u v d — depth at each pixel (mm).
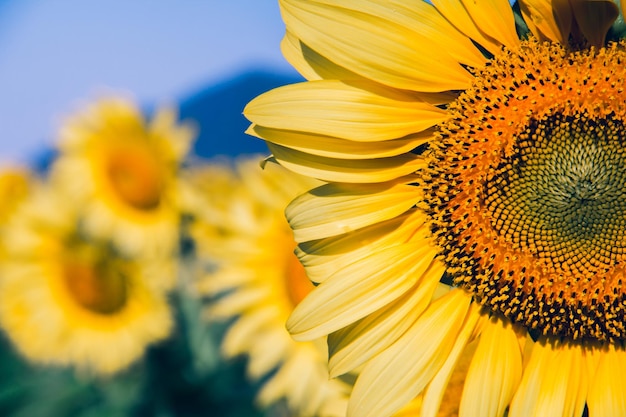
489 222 451
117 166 858
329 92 440
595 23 416
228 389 812
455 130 445
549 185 444
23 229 894
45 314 880
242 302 721
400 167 451
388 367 450
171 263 828
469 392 443
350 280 451
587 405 438
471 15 432
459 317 455
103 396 854
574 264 444
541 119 434
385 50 434
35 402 905
